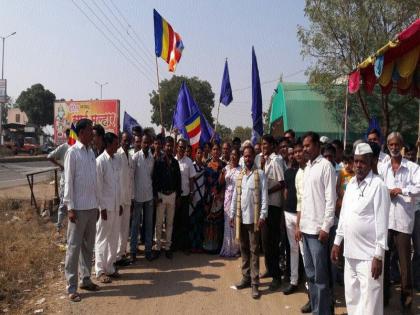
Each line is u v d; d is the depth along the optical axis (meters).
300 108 16.12
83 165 5.48
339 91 16.12
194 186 7.86
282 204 6.05
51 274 6.26
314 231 4.54
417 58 5.82
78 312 4.92
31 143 47.59
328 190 4.48
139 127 7.27
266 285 6.04
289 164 6.00
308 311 5.01
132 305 5.17
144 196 7.01
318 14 16.66
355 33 16.34
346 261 4.08
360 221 3.91
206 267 6.84
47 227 9.26
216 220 7.68
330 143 5.88
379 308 3.85
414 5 15.62
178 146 7.88
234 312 5.02
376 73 5.86
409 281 4.95
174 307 5.14
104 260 6.07
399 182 5.15
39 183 18.23
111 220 6.04
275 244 5.89
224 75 9.48
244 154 5.79
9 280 5.88
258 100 8.24
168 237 7.39
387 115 15.32
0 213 10.39
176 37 9.59
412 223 5.05
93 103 19.09
